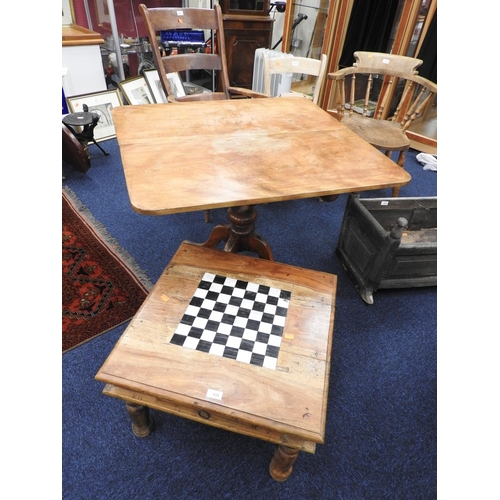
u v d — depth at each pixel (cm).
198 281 112
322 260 192
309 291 112
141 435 115
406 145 199
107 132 284
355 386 136
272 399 85
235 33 320
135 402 94
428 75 278
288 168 111
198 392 85
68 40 259
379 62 215
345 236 183
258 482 108
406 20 262
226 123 138
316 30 319
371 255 160
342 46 308
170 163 109
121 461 110
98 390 127
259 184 102
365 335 154
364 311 165
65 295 159
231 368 90
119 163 260
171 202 92
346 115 234
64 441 114
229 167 109
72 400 124
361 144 129
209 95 199
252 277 115
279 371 90
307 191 99
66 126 231
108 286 165
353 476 112
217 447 115
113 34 313
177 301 105
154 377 87
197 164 110
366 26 294
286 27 313
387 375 140
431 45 265
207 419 91
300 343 97
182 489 106
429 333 157
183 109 147
